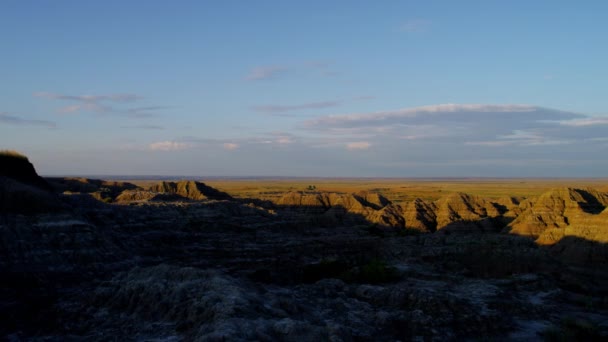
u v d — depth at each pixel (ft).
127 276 139.44
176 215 231.50
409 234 348.18
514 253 246.47
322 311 138.62
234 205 271.90
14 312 120.67
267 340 101.04
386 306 151.12
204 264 186.50
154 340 105.09
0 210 147.33
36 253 142.00
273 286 167.94
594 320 157.89
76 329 114.32
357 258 239.30
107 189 404.98
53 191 193.67
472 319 142.00
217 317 108.99
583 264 232.73
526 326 147.13
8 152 184.34
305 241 241.76
